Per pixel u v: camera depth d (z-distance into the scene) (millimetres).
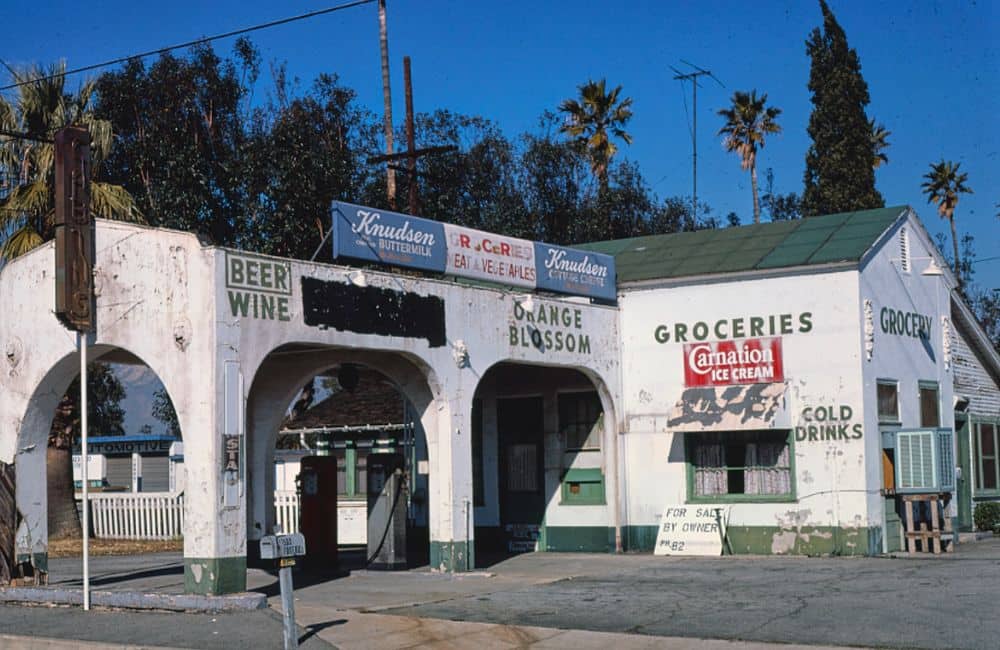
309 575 18219
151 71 35562
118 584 17406
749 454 20766
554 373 22578
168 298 14977
